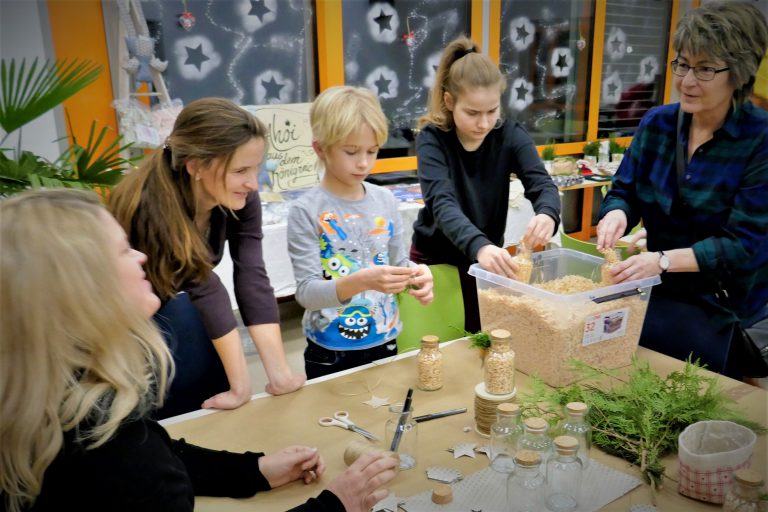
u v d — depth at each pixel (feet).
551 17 15.37
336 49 12.03
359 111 5.20
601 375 4.51
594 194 18.35
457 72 6.03
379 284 4.74
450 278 6.58
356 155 5.38
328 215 5.67
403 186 13.28
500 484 3.49
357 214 5.79
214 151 4.29
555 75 16.08
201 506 3.43
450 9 13.52
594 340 4.81
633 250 7.36
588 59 16.49
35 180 6.40
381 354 5.98
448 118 6.59
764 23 4.82
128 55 9.41
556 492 3.25
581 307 4.65
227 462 3.57
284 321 12.51
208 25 10.70
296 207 5.61
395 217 6.10
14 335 2.12
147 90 10.11
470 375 5.03
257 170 4.64
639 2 16.78
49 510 2.20
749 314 5.71
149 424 2.56
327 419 4.30
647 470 3.42
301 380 4.86
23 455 2.14
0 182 6.59
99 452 2.20
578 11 15.84
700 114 5.30
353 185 5.79
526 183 6.68
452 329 6.55
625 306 4.93
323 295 5.09
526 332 4.88
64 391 2.19
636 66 17.51
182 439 3.71
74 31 9.41
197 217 4.87
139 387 2.41
